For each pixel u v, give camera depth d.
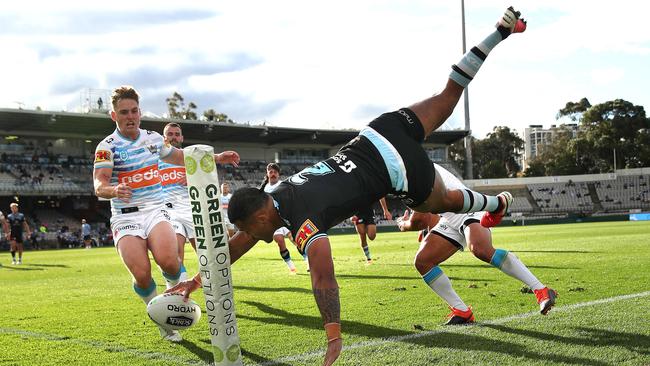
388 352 4.30
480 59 4.41
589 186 62.81
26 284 11.16
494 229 36.94
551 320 5.24
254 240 4.04
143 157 5.37
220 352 3.35
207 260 3.31
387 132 4.12
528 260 11.85
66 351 4.78
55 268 15.96
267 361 4.24
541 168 86.69
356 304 6.68
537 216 58.97
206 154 3.28
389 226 45.66
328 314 3.32
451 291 5.38
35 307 7.58
